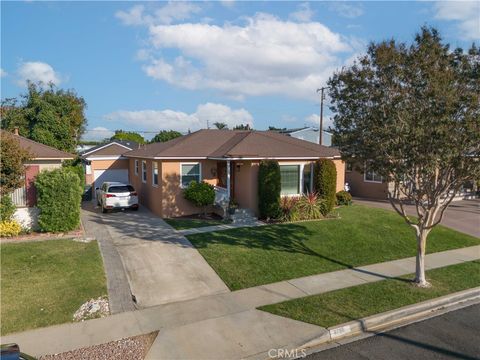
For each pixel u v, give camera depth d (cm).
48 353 625
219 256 1143
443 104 762
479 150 808
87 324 729
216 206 1872
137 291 895
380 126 845
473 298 898
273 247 1241
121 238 1372
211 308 805
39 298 834
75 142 3266
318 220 1633
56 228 1417
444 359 621
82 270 1009
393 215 1752
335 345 676
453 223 1683
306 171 1923
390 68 834
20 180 1370
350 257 1172
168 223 1658
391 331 729
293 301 841
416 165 833
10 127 2698
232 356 624
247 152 1795
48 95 2927
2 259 1083
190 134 2262
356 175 2762
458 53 816
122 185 2059
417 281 955
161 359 610
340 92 952
